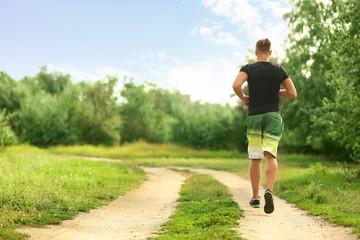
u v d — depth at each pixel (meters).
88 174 12.25
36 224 5.06
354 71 11.32
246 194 9.19
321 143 25.06
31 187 7.52
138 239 4.37
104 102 48.09
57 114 44.31
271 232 4.27
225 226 4.56
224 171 22.38
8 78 54.47
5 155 16.61
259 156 3.96
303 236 4.11
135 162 28.25
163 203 8.66
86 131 47.22
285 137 25.78
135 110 59.75
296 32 21.53
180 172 20.86
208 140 46.47
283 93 4.12
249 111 4.00
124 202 8.41
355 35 11.73
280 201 8.41
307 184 10.78
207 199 7.60
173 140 49.09
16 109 47.44
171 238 4.10
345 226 4.64
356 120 12.50
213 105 48.91
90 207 6.98
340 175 12.23
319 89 23.39
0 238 4.04
